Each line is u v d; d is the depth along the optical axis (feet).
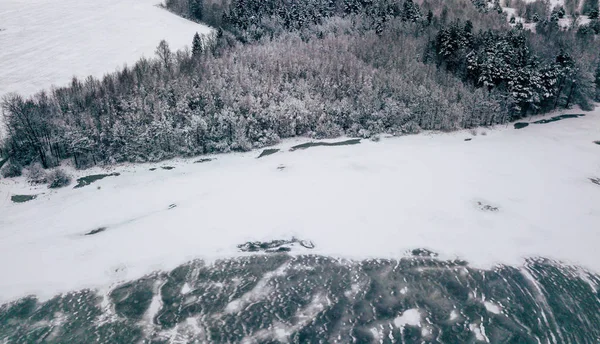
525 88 255.29
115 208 151.33
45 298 103.14
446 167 186.60
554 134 239.09
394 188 161.89
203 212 142.72
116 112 212.23
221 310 98.94
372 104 245.45
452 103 253.44
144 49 347.36
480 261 117.70
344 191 158.61
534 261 118.52
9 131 194.90
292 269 113.91
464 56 290.97
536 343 90.74
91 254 119.85
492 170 183.83
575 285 109.29
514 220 139.33
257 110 223.71
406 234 129.70
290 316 97.19
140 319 96.27
